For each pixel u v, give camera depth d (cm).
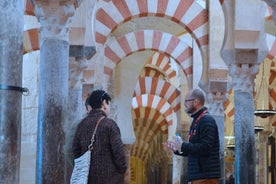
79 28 862
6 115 417
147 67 2105
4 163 414
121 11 1184
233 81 945
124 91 1563
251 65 938
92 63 1085
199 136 461
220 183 1136
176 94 1823
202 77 1171
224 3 936
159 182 2655
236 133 940
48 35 693
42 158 672
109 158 397
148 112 2238
